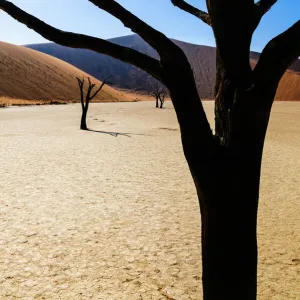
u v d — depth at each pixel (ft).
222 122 7.07
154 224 21.90
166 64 6.78
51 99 273.54
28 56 329.52
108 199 26.84
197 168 7.19
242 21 6.42
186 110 6.91
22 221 21.90
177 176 34.60
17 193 27.78
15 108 166.61
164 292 14.33
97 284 14.88
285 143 59.77
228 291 7.50
